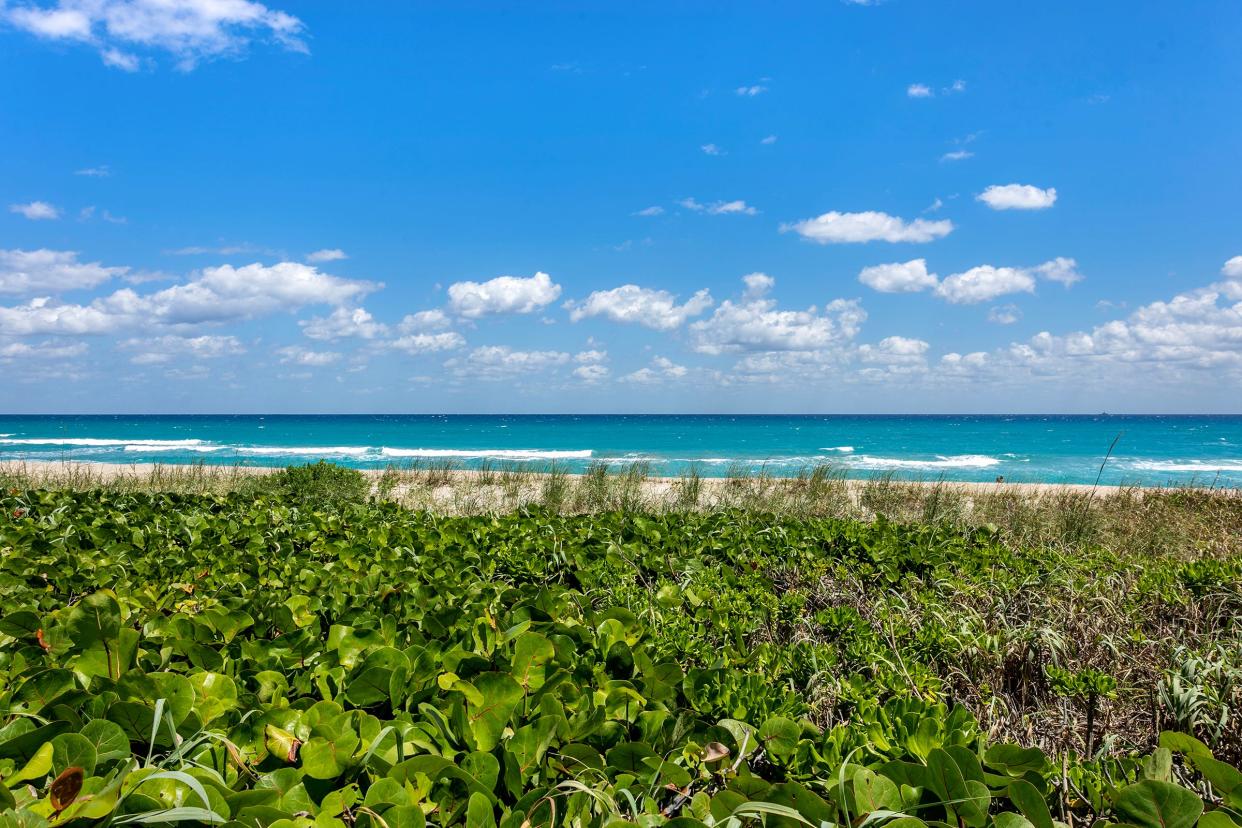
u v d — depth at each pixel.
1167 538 7.32
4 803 1.27
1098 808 1.91
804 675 2.94
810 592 4.43
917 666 3.03
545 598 2.85
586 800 1.61
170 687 1.77
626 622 2.77
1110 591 4.40
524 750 1.79
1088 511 8.40
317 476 10.39
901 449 44.91
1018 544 6.18
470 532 5.01
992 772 1.85
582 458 34.28
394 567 3.87
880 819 1.51
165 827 1.40
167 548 4.17
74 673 1.88
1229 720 2.91
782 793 1.60
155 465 13.03
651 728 2.02
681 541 5.07
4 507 5.32
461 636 2.54
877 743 2.07
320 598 3.01
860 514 9.35
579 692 2.12
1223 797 1.78
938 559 4.91
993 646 3.40
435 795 1.58
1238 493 10.48
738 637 3.04
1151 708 3.11
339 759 1.59
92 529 4.35
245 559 3.86
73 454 32.50
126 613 2.73
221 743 1.69
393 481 13.02
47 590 3.13
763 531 5.47
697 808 1.66
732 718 2.21
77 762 1.46
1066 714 2.96
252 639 2.56
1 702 1.78
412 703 2.00
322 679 2.08
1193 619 4.05
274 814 1.43
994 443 51.38
